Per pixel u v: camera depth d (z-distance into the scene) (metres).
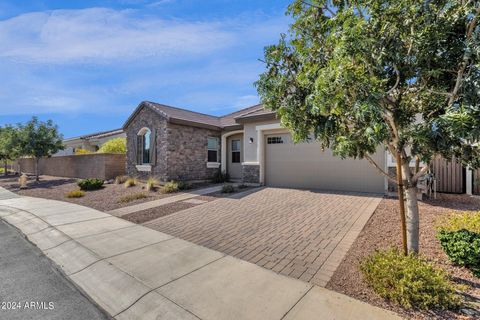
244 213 7.36
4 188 15.30
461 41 2.72
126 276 3.80
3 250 5.16
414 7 2.64
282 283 3.43
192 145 14.29
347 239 4.93
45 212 8.21
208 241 5.20
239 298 3.13
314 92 2.98
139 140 14.81
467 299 2.89
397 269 3.01
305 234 5.36
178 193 11.16
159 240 5.32
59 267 4.34
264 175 12.16
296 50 3.66
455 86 2.78
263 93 3.85
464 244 3.45
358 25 2.66
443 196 8.28
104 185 14.24
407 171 3.52
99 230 6.10
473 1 2.56
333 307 2.85
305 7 3.57
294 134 3.72
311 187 10.78
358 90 2.65
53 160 21.69
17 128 17.58
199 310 2.93
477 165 2.75
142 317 2.93
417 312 2.70
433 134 2.42
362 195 8.96
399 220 5.87
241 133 15.46
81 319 2.93
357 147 3.29
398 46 2.85
